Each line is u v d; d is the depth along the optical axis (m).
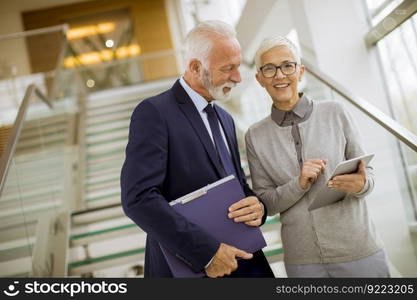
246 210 1.72
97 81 8.45
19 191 3.27
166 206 1.60
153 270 1.83
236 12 8.80
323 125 2.11
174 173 1.75
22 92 7.93
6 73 8.38
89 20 11.80
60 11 11.45
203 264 1.58
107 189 5.04
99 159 5.70
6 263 2.80
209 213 1.69
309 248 2.03
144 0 11.68
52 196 4.31
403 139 2.44
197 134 1.80
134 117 1.78
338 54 4.53
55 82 6.07
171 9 11.67
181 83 1.88
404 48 4.02
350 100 2.98
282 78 2.05
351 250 1.99
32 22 11.36
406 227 2.84
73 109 7.14
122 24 11.94
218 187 1.73
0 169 2.95
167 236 1.58
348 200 2.05
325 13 4.58
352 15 4.58
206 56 1.75
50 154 4.73
